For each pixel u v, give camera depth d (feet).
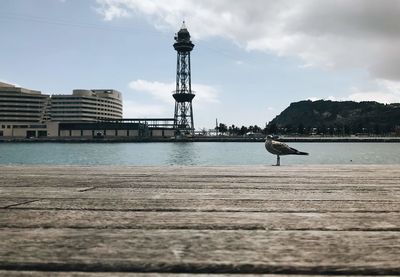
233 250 6.20
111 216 9.10
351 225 8.09
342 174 22.41
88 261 5.61
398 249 6.24
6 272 5.14
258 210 9.98
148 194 13.20
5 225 8.00
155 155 413.59
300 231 7.52
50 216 9.04
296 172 23.99
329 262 5.60
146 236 7.12
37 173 22.93
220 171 24.73
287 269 5.34
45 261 5.59
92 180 18.49
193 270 5.31
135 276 5.06
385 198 12.28
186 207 10.44
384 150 571.28
